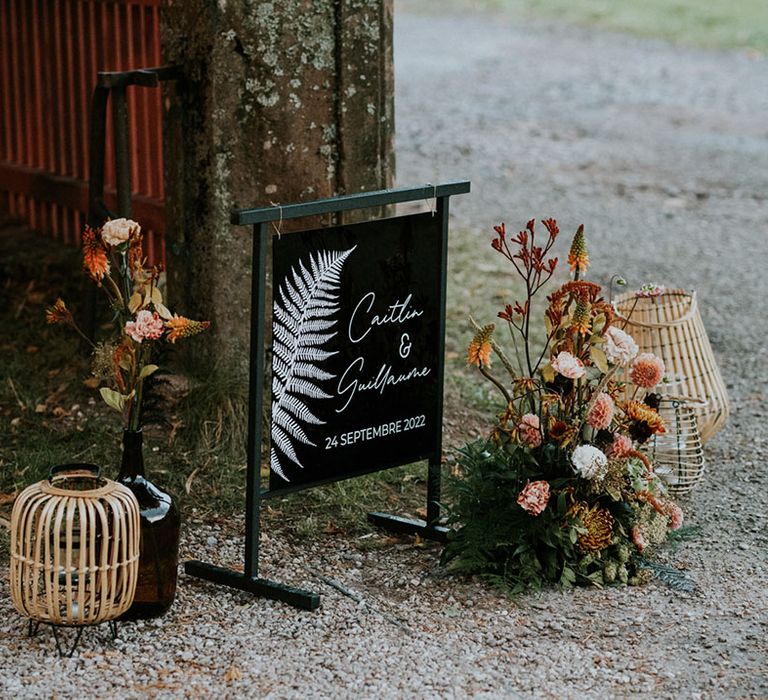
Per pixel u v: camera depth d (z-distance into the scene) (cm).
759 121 1290
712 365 555
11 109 805
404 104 1333
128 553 388
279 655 393
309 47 543
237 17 530
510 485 446
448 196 461
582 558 445
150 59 658
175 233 568
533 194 1019
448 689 375
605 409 431
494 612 425
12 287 700
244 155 546
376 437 459
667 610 427
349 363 446
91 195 594
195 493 506
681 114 1316
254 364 421
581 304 433
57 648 387
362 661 390
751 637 409
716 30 1780
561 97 1388
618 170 1104
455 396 615
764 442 589
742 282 828
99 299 661
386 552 473
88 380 587
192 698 366
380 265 446
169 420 545
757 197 1035
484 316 720
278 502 505
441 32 1767
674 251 888
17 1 774
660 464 517
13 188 799
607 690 377
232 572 439
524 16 1883
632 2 1973
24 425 550
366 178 568
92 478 393
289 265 423
